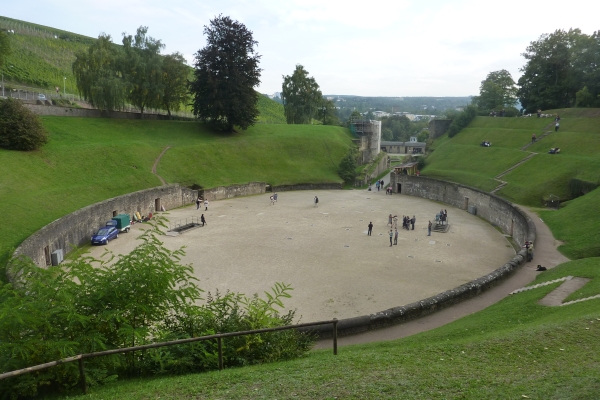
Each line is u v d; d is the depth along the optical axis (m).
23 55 109.44
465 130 93.12
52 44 130.12
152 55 77.38
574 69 83.50
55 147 54.25
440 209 61.16
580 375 11.04
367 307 27.08
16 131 48.50
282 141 87.12
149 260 12.62
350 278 32.44
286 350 13.70
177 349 12.38
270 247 40.44
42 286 11.27
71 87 106.94
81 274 12.26
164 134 76.69
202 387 10.52
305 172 81.00
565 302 21.38
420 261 36.91
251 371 11.65
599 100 80.31
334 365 12.20
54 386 10.71
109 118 74.62
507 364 12.27
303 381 10.89
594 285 23.11
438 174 73.88
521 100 99.06
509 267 30.16
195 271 33.41
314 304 27.47
